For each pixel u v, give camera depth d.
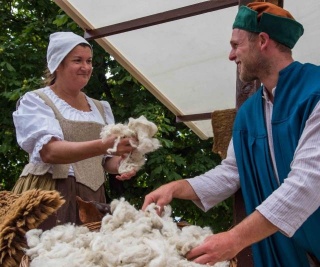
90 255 1.66
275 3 2.52
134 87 6.03
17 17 7.06
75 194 2.43
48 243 1.81
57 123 2.41
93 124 2.54
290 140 1.90
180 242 1.73
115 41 3.61
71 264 1.64
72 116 2.49
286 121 1.92
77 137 2.46
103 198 2.62
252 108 2.16
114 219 1.88
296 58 3.56
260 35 2.00
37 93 2.50
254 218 1.68
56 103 2.49
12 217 1.86
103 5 3.18
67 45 2.48
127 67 3.91
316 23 3.16
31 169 2.45
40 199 1.88
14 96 5.59
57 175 2.39
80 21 3.36
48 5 6.62
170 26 3.42
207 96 4.25
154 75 4.01
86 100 2.68
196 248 1.64
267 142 2.04
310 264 1.99
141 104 5.81
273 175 2.01
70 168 2.44
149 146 2.01
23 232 1.86
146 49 3.67
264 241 2.06
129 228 1.80
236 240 1.64
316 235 1.87
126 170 2.07
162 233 1.85
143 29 3.44
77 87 2.53
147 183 5.70
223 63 3.82
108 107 2.78
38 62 6.27
